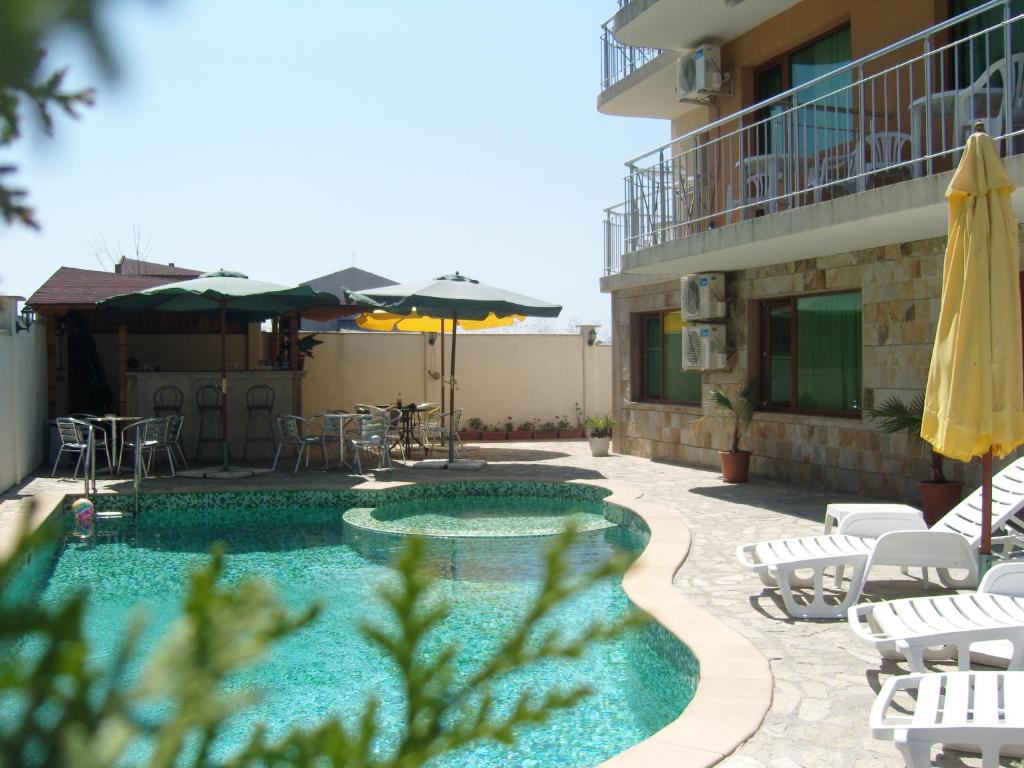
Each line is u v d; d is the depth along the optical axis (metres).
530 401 21.14
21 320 12.95
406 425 17.08
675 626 5.77
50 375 16.02
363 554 9.66
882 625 4.77
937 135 10.23
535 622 0.77
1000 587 5.19
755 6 12.58
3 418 12.02
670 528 9.20
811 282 12.20
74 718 0.54
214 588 0.61
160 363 18.42
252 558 9.47
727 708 4.40
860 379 11.81
